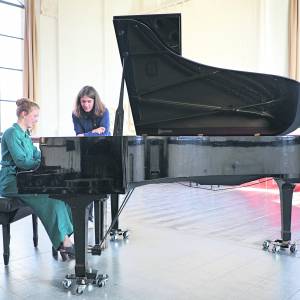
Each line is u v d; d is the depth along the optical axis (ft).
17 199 9.48
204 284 8.22
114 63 33.73
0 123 30.35
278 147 9.34
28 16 29.78
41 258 10.05
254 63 26.16
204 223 14.21
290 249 10.45
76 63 32.63
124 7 33.86
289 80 9.11
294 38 24.03
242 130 10.32
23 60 30.17
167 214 16.03
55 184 7.43
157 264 9.53
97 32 33.37
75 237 7.95
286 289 7.95
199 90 9.88
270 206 17.84
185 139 8.37
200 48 29.04
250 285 8.16
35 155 10.21
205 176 8.71
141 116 10.01
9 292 7.87
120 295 7.68
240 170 9.03
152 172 7.88
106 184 7.29
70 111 32.58
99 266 9.39
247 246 11.07
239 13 26.73
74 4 32.37
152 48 9.12
